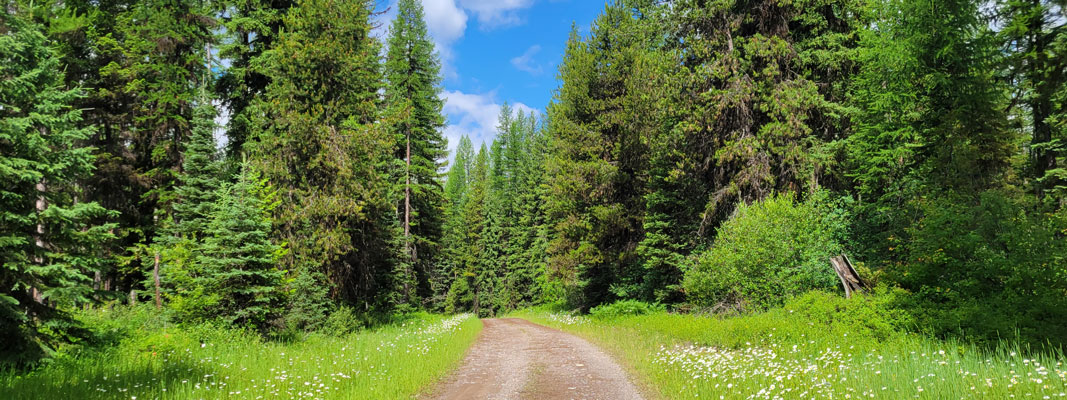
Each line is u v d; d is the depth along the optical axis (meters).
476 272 57.34
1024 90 13.81
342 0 19.30
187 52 21.69
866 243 16.19
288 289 14.28
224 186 14.12
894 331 9.76
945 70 13.60
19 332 8.23
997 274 9.69
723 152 17.61
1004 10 11.63
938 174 13.61
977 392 5.57
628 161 24.38
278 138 17.20
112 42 20.45
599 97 25.48
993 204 10.16
